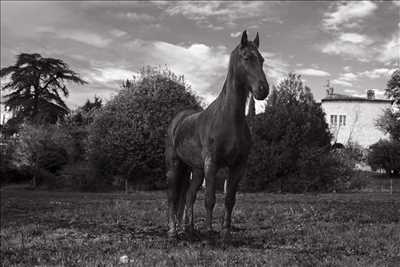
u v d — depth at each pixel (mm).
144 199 20125
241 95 6641
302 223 10273
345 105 57312
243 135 6801
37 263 6160
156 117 32656
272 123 26516
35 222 11078
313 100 28312
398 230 8617
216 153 6766
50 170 39406
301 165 25609
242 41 6605
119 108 33625
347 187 27016
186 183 8258
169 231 7965
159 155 32500
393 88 16266
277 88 28266
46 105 46688
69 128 42844
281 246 7281
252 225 10125
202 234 8062
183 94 34812
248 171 26094
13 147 39312
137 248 7051
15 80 46719
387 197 19922
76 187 33781
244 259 5973
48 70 47188
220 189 25906
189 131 7492
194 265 5668
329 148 27906
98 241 7906
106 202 17812
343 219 10969
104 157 33188
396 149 35812
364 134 56469
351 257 6113
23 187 36344
